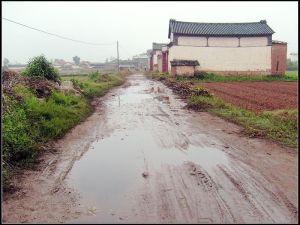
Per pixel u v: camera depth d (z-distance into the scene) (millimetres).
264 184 6836
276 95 21938
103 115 15570
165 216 5523
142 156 8914
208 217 5473
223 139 10594
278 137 10492
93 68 96625
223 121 13523
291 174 7375
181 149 9531
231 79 38219
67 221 5441
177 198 6207
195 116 14820
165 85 33156
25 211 5824
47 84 16250
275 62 41094
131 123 13438
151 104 19109
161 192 6496
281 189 6570
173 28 41031
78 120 13945
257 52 40906
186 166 8031
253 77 39281
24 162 8359
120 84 36688
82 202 6145
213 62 41156
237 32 40656
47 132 10961
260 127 11812
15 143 8672
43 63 18266
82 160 8688
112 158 8797
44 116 12109
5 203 6137
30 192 6637
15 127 9328
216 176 7332
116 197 6324
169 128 12344
